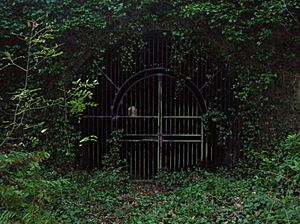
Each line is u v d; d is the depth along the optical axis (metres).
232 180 8.65
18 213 5.02
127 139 10.27
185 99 10.35
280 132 9.54
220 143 10.04
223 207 6.60
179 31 9.33
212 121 10.30
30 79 9.20
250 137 9.66
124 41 9.70
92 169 10.20
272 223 5.46
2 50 8.96
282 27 9.12
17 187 5.58
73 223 6.19
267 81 9.34
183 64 10.12
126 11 9.23
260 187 7.21
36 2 8.89
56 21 8.96
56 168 9.35
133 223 6.34
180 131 10.42
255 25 9.09
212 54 9.83
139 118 10.30
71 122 9.68
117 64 10.09
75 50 9.30
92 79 9.70
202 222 6.07
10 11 8.84
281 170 7.16
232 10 8.95
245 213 6.11
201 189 7.90
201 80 10.14
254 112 9.59
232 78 9.89
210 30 9.31
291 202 5.95
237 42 9.34
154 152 10.45
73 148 9.52
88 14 9.03
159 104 10.20
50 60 9.12
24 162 5.93
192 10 8.92
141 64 10.13
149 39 10.06
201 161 10.27
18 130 9.23
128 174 9.70
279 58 9.41
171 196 7.85
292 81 9.48
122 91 10.23
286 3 8.73
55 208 6.64
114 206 7.35
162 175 9.70
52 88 9.30
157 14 9.27
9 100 9.19
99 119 10.23
